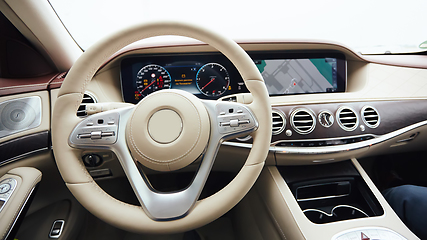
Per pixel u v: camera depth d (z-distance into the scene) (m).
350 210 0.92
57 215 1.00
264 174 0.95
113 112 0.58
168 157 0.55
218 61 1.05
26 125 0.82
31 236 0.94
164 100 0.56
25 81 0.94
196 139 0.55
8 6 0.90
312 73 1.11
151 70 1.04
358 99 0.97
